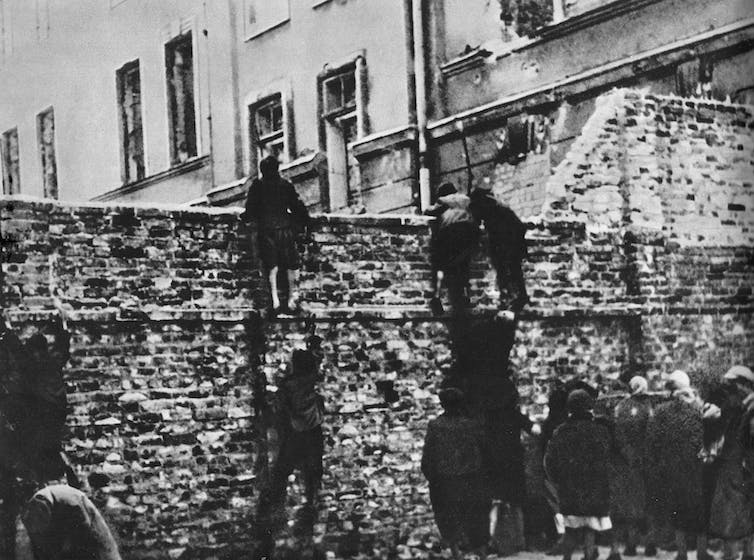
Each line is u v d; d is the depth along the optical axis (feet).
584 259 41.70
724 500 32.24
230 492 36.78
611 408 39.99
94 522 21.12
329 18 58.18
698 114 42.93
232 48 63.82
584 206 42.19
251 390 37.37
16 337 34.17
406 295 39.52
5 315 34.19
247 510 36.86
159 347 36.29
